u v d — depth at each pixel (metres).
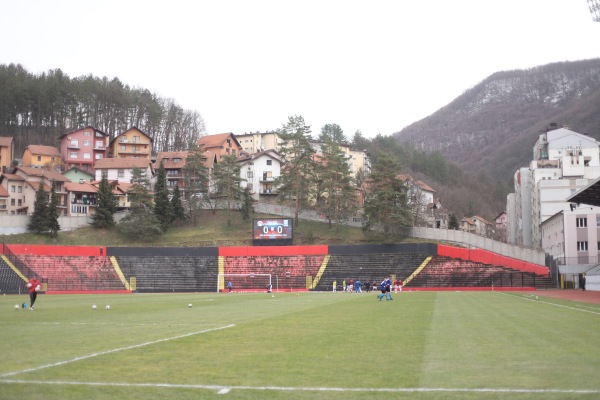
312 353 17.02
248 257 98.00
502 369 14.19
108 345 18.88
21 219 105.00
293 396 11.44
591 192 63.44
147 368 14.48
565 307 40.41
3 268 87.75
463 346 18.48
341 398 11.27
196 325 26.23
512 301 48.97
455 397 11.30
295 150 116.75
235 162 118.62
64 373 13.83
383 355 16.59
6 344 19.22
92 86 196.12
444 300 50.78
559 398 11.16
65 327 25.55
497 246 99.88
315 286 91.69
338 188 113.38
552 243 108.81
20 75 190.00
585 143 134.50
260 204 126.44
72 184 129.50
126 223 108.62
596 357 16.02
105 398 11.33
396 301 49.47
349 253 97.06
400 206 106.31
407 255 95.00
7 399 11.26
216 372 13.95
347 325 26.08
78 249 94.62
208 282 92.62
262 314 33.62
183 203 127.38
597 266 84.69
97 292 84.50
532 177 134.25
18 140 175.88
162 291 90.06
